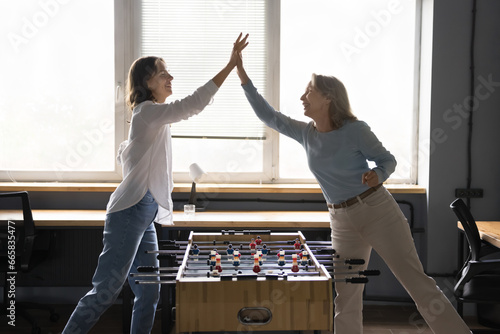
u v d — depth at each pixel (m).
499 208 3.63
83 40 3.77
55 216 3.34
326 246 2.78
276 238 2.64
